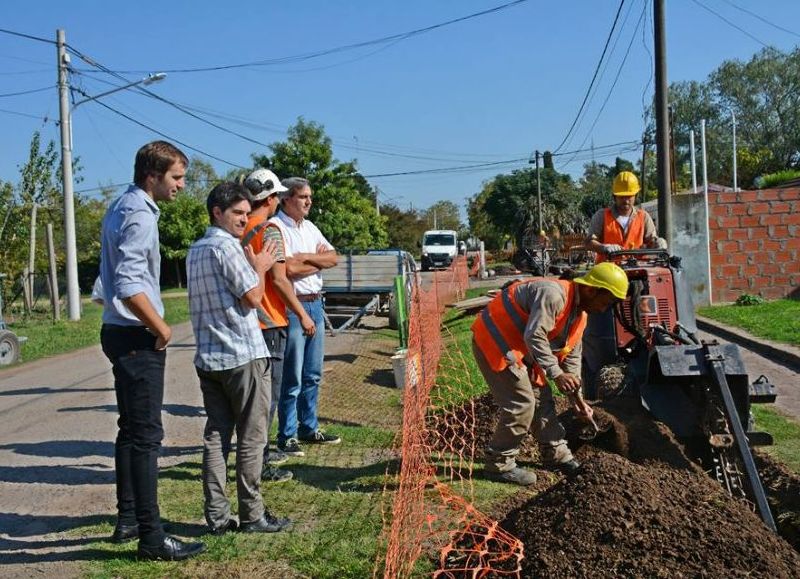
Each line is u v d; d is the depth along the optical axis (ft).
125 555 14.93
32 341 58.34
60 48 72.18
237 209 15.55
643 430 20.47
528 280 18.56
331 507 17.20
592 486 14.10
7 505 18.34
